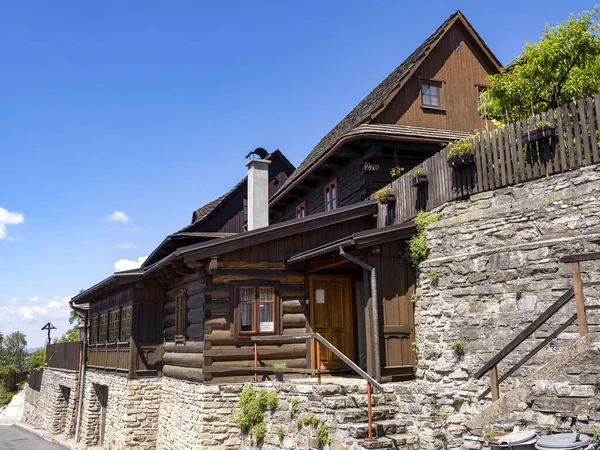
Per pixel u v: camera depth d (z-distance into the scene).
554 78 11.78
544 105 12.07
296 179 18.36
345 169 16.58
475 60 17.47
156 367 15.31
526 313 8.75
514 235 9.16
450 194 10.42
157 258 23.31
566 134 8.70
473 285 9.56
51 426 22.91
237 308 12.09
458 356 9.62
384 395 9.72
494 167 9.69
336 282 13.40
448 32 17.22
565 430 6.30
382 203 12.62
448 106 16.73
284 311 12.54
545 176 8.93
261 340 11.75
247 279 12.28
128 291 16.14
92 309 21.34
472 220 9.80
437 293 10.18
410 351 10.91
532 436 5.98
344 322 13.30
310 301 12.84
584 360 6.29
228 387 11.68
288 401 10.20
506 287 9.06
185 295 13.48
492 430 6.87
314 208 19.41
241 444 11.38
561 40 11.61
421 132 15.02
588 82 11.55
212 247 11.77
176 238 21.30
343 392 9.74
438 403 9.40
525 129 9.26
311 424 9.43
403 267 11.16
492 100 12.71
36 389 27.06
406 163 15.34
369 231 10.62
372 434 8.85
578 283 6.52
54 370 23.92
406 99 16.25
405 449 8.89
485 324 9.28
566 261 6.60
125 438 14.66
